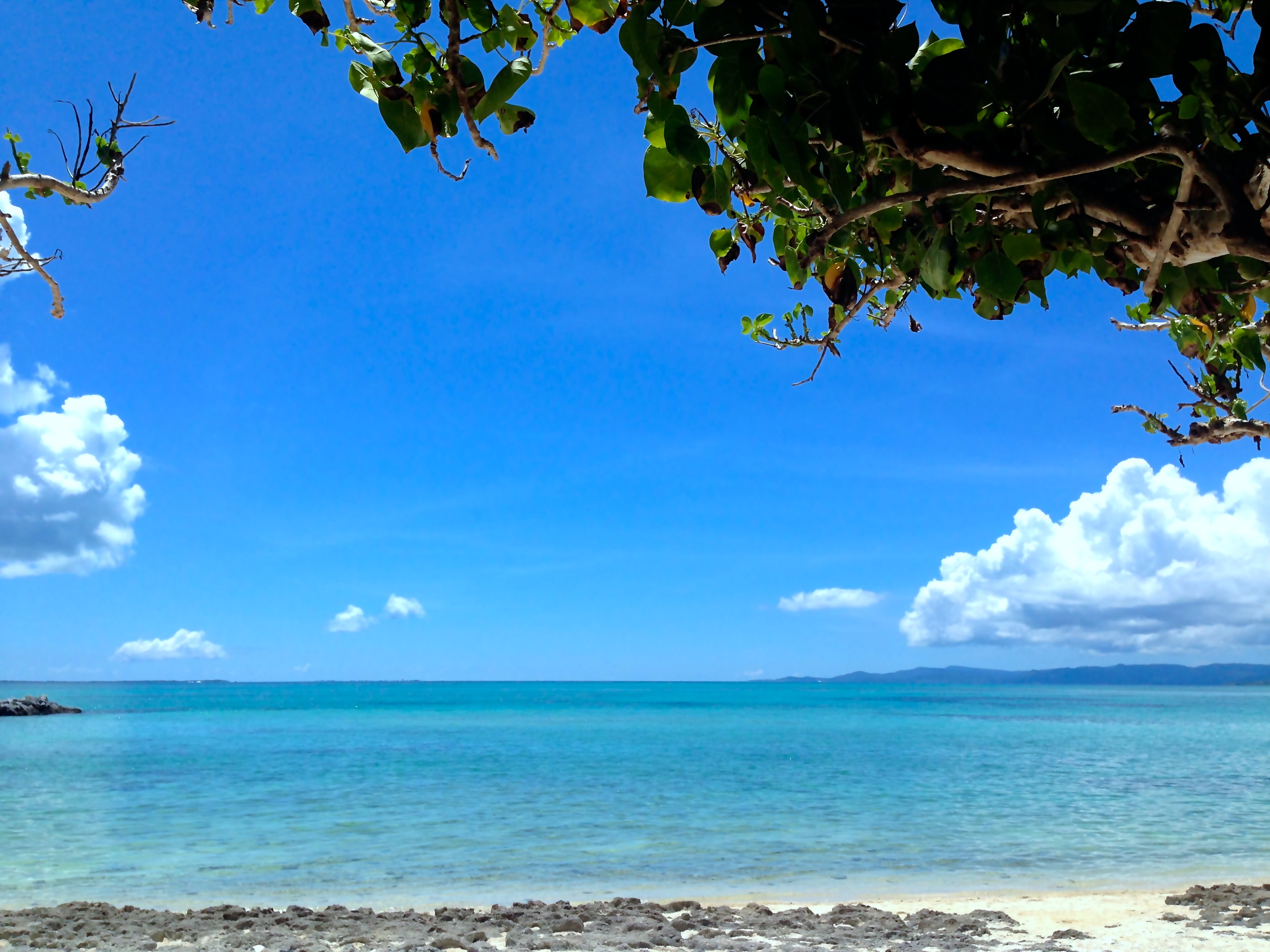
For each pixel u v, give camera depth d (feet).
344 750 119.14
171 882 39.37
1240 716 237.86
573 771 88.43
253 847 47.57
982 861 43.47
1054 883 38.47
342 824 55.01
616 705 352.28
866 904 33.81
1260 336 12.11
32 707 239.71
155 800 67.05
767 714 255.50
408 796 68.49
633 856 44.88
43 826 55.11
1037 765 94.84
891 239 7.95
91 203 15.83
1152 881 38.75
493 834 51.21
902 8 5.67
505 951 25.31
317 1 6.64
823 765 95.45
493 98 6.56
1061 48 5.52
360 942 26.58
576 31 7.10
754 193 8.04
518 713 268.41
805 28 5.65
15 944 26.04
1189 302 7.62
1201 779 80.12
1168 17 5.56
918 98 5.82
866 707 328.70
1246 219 5.78
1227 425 14.11
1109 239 6.73
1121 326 13.76
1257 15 5.60
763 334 11.98
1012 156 5.95
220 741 138.41
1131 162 6.47
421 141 6.57
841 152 6.78
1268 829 52.65
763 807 61.98
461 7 6.55
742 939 27.07
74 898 36.27
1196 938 26.68
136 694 613.11
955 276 6.63
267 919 29.76
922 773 85.46
